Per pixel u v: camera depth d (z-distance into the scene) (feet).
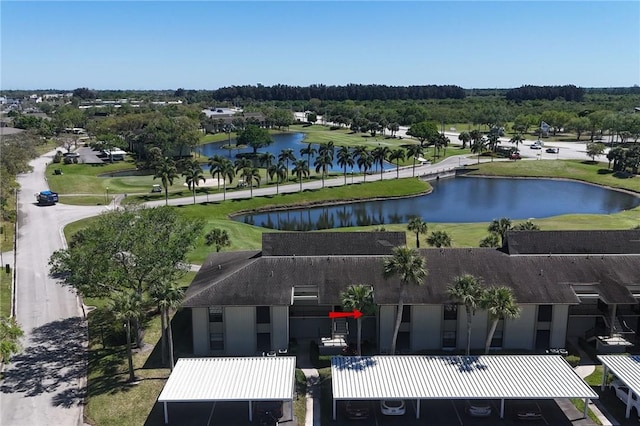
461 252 205.77
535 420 149.38
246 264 200.13
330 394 164.55
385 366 162.30
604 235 209.05
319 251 203.41
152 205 422.41
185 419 152.46
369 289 181.16
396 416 152.87
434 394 147.43
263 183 530.68
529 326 189.47
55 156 625.82
